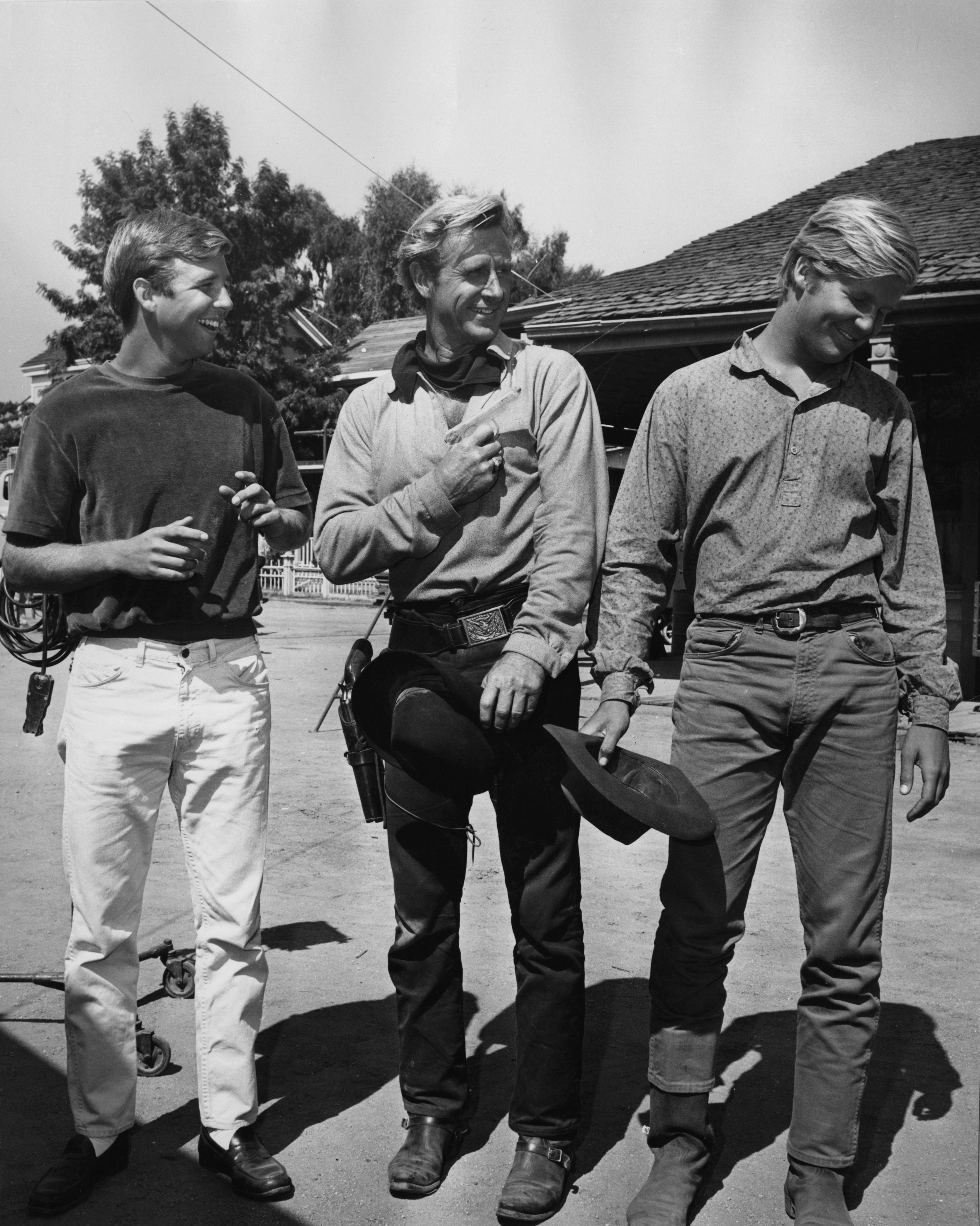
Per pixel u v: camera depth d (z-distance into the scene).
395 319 32.41
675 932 2.29
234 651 2.44
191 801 2.42
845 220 2.09
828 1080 2.23
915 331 10.27
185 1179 2.41
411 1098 2.47
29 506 2.35
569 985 2.35
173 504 2.38
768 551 2.24
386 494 2.48
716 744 2.29
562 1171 2.34
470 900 4.38
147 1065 2.86
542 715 2.34
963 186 12.27
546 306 12.57
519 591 2.40
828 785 2.25
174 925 3.99
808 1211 2.20
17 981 3.09
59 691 9.97
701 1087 2.29
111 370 2.43
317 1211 2.29
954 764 7.30
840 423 2.21
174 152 26.30
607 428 15.23
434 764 2.31
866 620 2.27
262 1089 2.81
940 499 11.19
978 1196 2.34
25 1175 2.40
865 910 2.24
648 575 2.41
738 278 11.41
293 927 4.02
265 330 27.95
